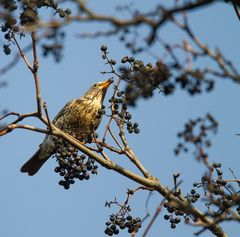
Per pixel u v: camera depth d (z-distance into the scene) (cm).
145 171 1251
